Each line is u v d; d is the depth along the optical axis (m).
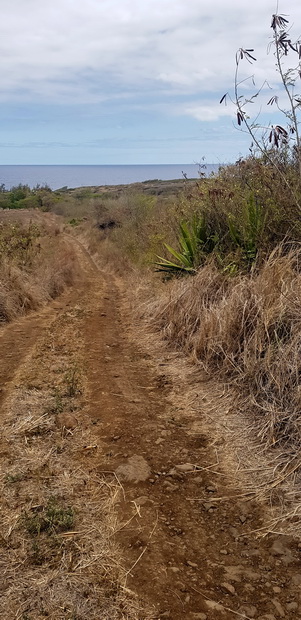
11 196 66.06
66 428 4.22
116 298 11.82
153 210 19.91
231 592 2.56
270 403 4.23
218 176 8.02
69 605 2.39
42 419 4.36
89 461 3.75
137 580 2.61
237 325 5.19
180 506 3.27
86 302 11.06
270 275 5.22
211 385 5.11
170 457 3.85
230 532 3.03
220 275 6.51
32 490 3.31
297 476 3.49
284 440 3.89
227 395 4.77
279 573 2.70
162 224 12.53
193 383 5.27
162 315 7.60
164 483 3.51
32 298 9.70
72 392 4.97
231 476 3.61
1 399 4.77
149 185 43.09
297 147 5.87
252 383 4.53
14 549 2.75
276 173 6.27
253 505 3.28
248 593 2.56
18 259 12.09
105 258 20.92
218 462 3.79
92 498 3.29
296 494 3.33
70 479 3.48
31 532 2.88
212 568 2.73
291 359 4.23
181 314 6.63
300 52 5.03
